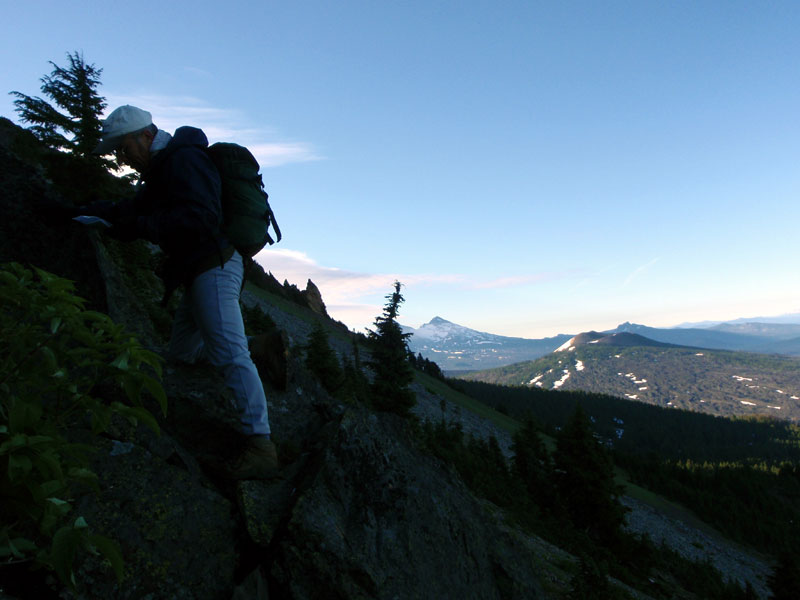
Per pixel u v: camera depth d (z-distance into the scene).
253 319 36.44
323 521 2.89
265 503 2.96
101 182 6.96
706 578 40.94
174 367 3.50
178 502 2.64
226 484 3.02
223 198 2.79
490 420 109.19
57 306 1.78
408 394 29.72
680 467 140.12
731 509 104.38
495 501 33.53
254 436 2.99
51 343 1.80
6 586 1.95
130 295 4.07
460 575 3.57
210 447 3.18
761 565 76.62
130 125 2.64
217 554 2.59
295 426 3.86
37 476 1.56
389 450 3.65
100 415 1.79
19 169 3.12
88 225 2.70
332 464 3.23
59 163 6.61
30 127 12.16
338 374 33.59
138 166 2.78
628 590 14.00
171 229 2.54
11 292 1.76
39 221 3.12
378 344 30.52
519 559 4.60
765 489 129.00
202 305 2.82
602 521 36.84
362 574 2.75
